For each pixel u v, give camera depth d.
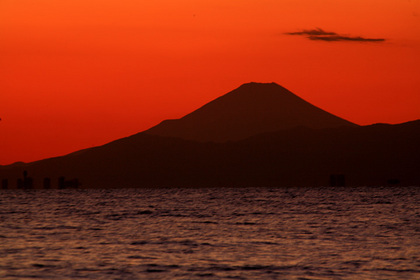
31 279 166.38
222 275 173.38
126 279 167.75
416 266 186.25
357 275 173.12
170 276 172.00
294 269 181.75
